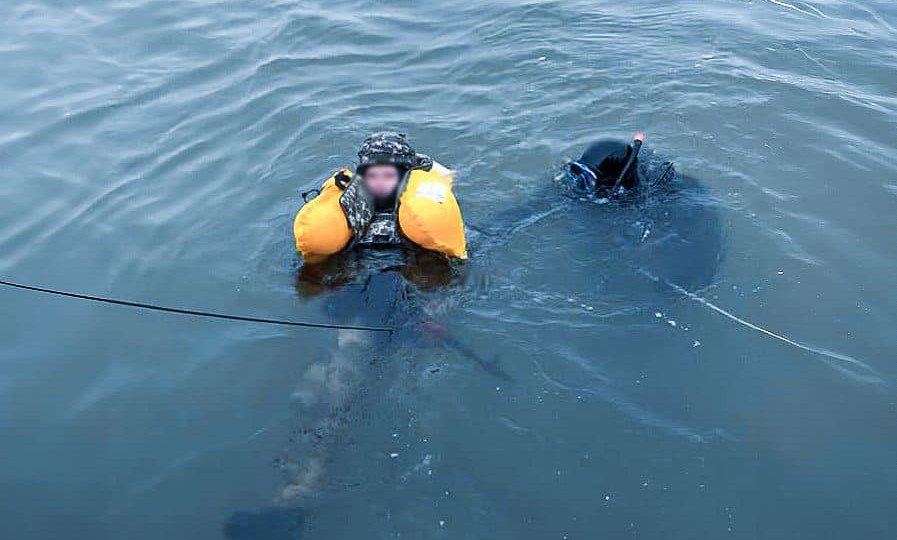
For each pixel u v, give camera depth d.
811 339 3.66
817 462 3.15
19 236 4.48
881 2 7.30
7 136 5.38
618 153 4.58
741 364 3.53
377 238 4.16
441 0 7.26
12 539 2.97
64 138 5.36
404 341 3.64
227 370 3.56
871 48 6.40
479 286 3.95
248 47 6.48
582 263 4.10
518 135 5.33
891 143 5.14
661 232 4.30
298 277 4.06
